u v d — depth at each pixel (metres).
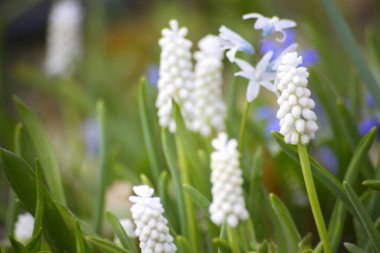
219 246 0.45
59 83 1.09
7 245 0.59
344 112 0.60
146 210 0.45
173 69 0.54
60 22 1.07
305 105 0.43
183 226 0.56
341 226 0.53
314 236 0.67
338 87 0.94
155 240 0.45
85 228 0.52
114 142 1.02
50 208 0.50
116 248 0.48
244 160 0.59
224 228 0.49
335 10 0.62
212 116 0.58
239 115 0.73
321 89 0.64
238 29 1.10
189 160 0.55
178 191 0.56
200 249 0.58
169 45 0.54
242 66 0.50
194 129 0.59
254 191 0.56
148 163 0.81
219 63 0.58
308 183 0.45
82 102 1.07
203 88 0.58
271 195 0.51
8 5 1.60
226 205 0.41
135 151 1.00
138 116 1.05
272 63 0.50
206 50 0.55
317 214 0.46
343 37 0.62
